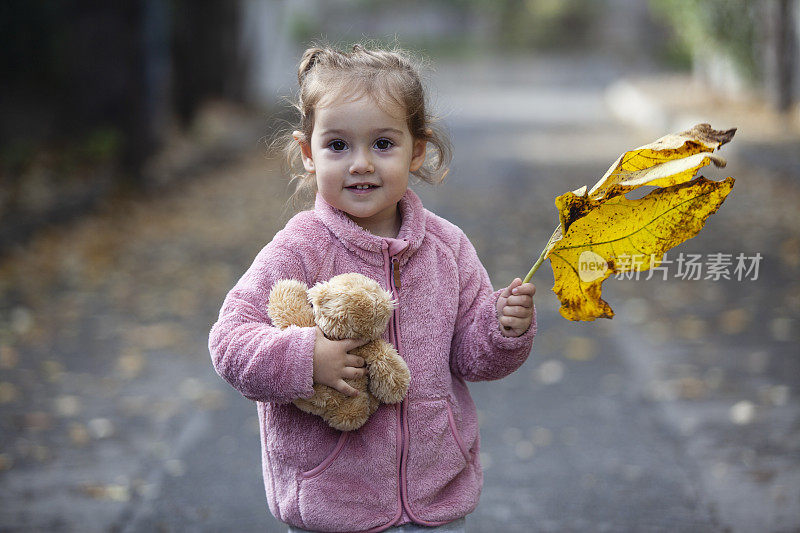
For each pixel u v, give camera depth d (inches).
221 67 1116.5
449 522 114.4
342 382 105.3
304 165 118.8
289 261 112.1
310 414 111.0
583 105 1369.3
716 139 103.7
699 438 229.9
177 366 292.7
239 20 1122.0
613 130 1030.4
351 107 109.2
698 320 332.2
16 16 732.7
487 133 1018.1
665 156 104.0
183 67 896.3
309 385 104.0
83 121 745.0
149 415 251.6
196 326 337.1
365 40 149.6
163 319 345.4
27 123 722.2
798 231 459.8
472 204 597.6
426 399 112.7
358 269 113.0
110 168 642.2
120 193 587.8
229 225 529.7
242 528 188.4
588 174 722.2
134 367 291.0
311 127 115.5
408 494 111.6
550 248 109.0
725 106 993.5
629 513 192.9
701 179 104.7
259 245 476.1
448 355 115.0
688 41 1160.2
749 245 437.4
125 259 440.5
